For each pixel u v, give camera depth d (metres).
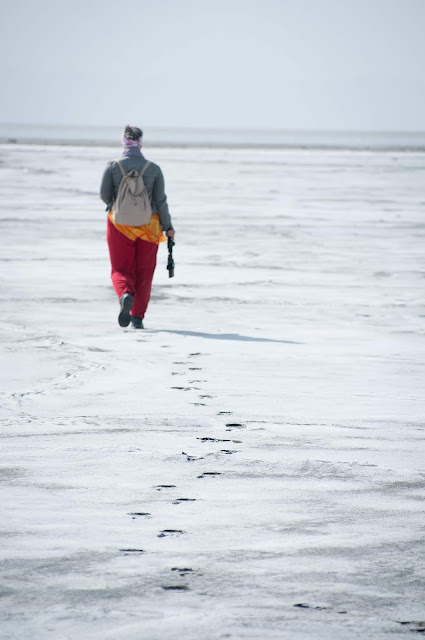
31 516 6.35
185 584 5.15
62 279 20.39
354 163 100.69
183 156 113.12
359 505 6.68
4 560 5.50
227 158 109.56
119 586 5.11
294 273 22.25
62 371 11.75
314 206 43.28
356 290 19.77
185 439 8.53
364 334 14.91
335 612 4.80
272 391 10.71
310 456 8.02
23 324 15.21
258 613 4.77
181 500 6.75
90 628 4.57
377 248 27.62
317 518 6.37
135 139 15.77
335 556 5.62
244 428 8.99
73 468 7.56
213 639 4.46
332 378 11.55
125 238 15.35
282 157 119.69
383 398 10.49
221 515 6.40
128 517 6.34
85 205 40.91
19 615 4.71
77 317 16.00
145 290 15.39
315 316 16.61
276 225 34.12
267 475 7.42
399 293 19.42
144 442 8.41
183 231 31.45
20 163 81.62
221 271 22.41
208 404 10.02
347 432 8.91
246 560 5.54
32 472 7.44
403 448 8.35
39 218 34.69
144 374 11.59
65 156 102.00
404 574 5.35
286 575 5.30
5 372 11.65
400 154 147.88
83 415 9.46
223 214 38.12
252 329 15.24
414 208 43.00
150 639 4.45
